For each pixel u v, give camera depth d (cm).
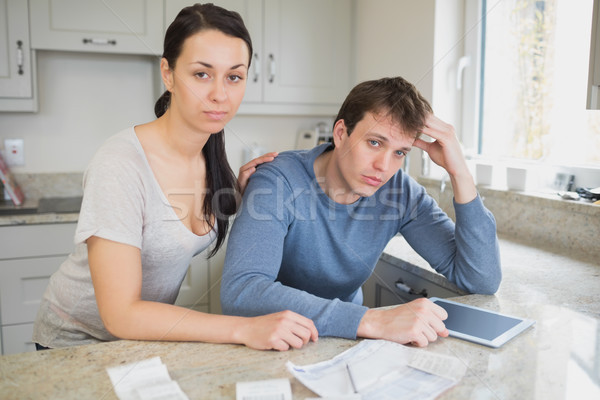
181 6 238
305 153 116
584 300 108
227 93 88
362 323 85
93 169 86
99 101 263
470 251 109
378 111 96
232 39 85
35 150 256
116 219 83
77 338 109
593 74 128
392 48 243
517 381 70
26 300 212
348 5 271
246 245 99
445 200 195
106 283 82
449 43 216
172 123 94
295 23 262
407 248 158
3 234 205
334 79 274
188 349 80
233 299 93
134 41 235
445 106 220
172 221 96
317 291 122
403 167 218
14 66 222
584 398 65
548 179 181
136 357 77
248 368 74
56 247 212
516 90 201
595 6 126
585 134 173
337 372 72
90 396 65
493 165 191
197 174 103
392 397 65
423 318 85
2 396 65
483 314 97
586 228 151
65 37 226
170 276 104
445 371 72
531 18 192
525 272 131
